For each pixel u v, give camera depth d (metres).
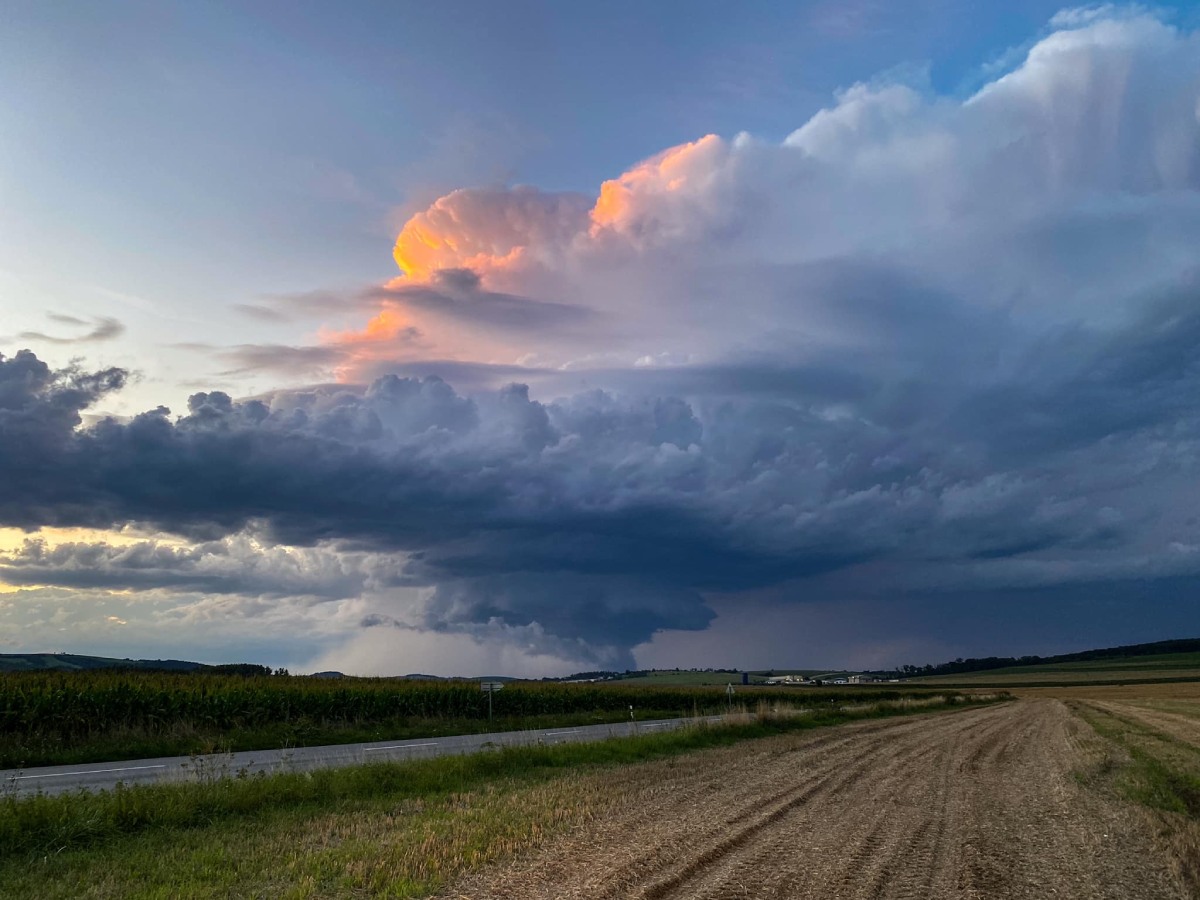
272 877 8.87
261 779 14.21
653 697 55.47
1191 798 15.56
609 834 11.12
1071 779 17.75
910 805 14.10
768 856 9.92
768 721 32.81
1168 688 108.56
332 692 34.34
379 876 8.78
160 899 8.03
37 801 11.57
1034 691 105.44
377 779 15.56
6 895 8.31
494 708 41.91
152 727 26.81
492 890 8.38
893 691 100.75
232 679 35.16
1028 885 8.98
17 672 28.83
